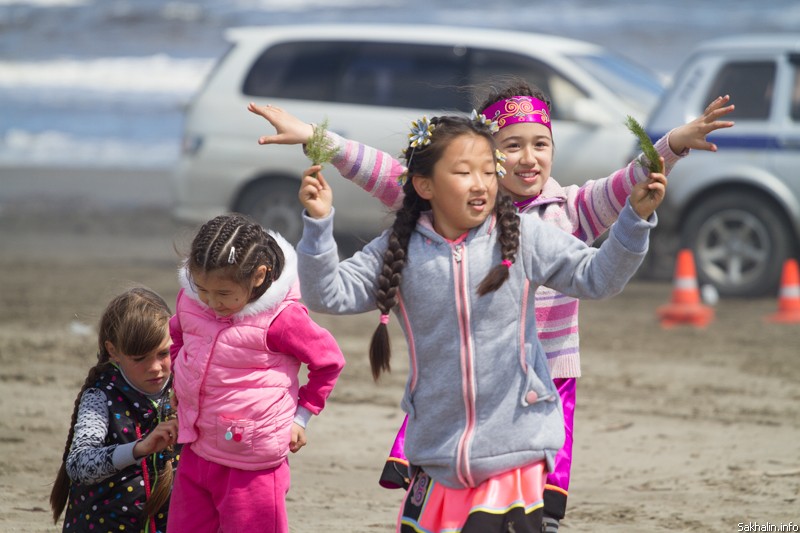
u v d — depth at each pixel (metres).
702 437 24.02
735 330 35.84
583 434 24.28
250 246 13.23
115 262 49.28
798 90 40.41
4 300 39.12
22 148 99.31
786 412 26.09
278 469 13.91
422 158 12.65
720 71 41.19
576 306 14.59
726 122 13.72
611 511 19.00
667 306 40.06
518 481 12.47
